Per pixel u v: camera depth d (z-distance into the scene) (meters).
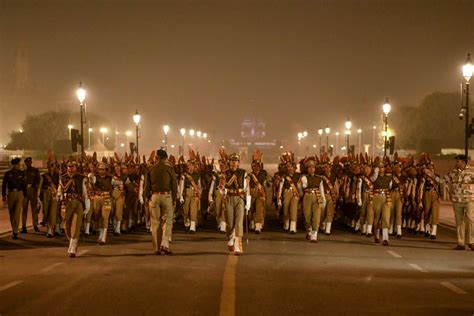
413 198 18.72
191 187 18.52
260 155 19.52
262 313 8.48
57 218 17.69
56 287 10.16
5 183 17.09
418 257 13.95
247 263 12.73
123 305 8.89
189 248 15.05
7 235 17.92
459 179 15.38
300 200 18.95
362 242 16.69
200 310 8.59
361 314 8.48
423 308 8.85
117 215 17.89
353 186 19.75
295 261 13.09
